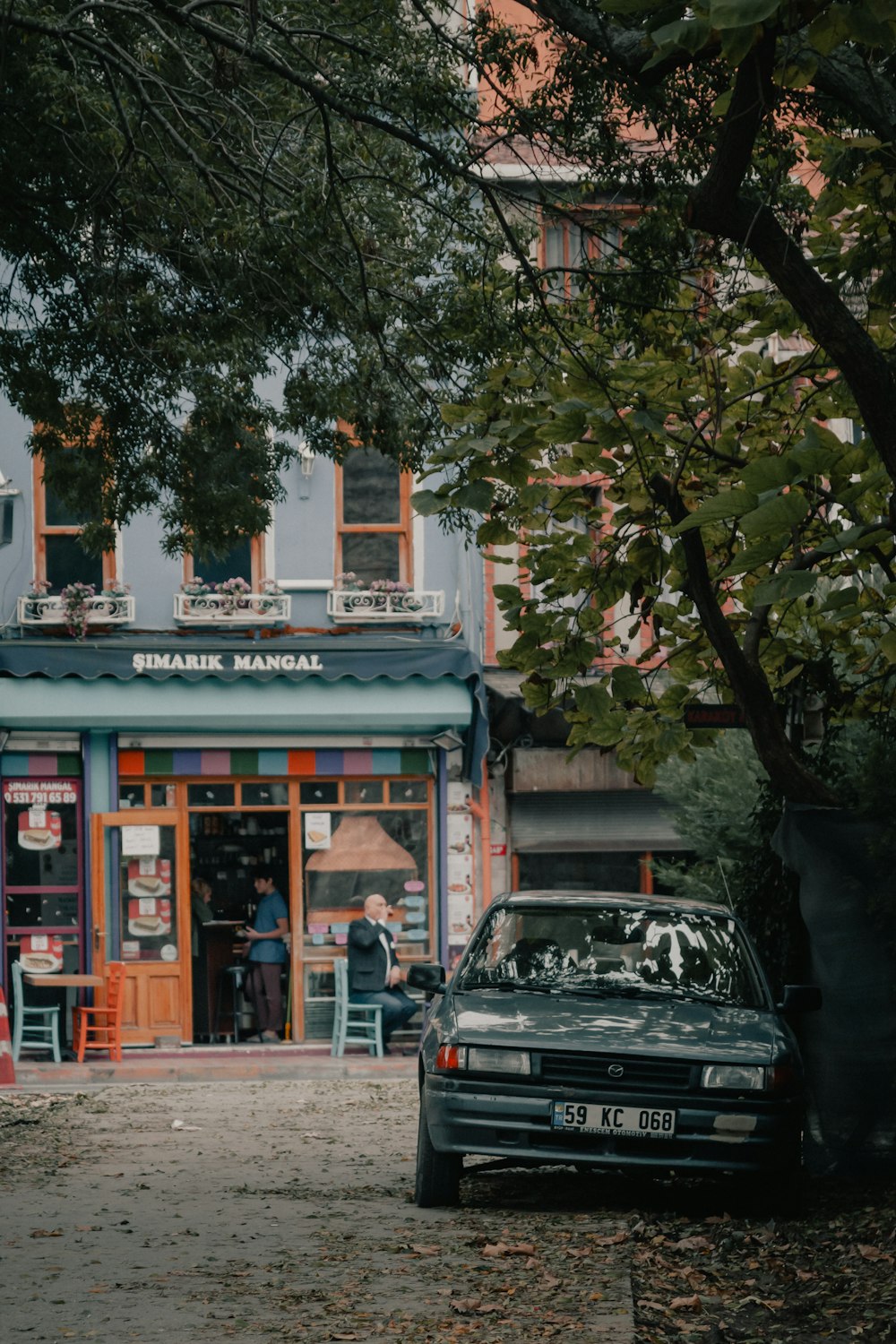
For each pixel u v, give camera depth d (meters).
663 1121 10.61
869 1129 11.91
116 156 15.30
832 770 13.62
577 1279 8.70
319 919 26.75
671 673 13.08
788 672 13.15
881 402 8.70
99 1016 26.03
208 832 26.58
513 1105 10.65
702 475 11.76
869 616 13.49
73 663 25.73
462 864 27.08
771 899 13.95
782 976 13.62
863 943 11.78
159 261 16.50
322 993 26.69
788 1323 8.04
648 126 12.19
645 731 12.96
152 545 26.84
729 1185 12.58
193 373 16.27
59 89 14.42
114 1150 14.78
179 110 14.27
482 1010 11.24
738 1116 10.59
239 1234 10.10
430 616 27.20
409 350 15.63
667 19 6.23
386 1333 7.51
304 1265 9.05
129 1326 7.64
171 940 26.41
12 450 26.72
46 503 26.81
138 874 26.38
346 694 26.17
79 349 16.83
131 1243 9.83
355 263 15.30
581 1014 11.15
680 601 12.84
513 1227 10.30
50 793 26.30
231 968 26.50
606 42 8.89
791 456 6.02
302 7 14.30
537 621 11.46
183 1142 15.38
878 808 11.70
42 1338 7.41
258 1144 15.20
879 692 13.29
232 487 17.30
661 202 12.53
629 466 10.95
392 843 26.97
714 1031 11.01
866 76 8.96
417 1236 9.93
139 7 14.15
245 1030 26.48
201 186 15.82
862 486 7.20
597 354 11.62
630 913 12.38
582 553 11.52
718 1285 8.84
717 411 12.08
